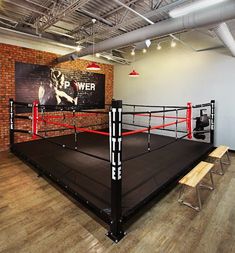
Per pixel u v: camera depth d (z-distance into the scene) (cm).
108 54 632
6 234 215
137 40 364
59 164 368
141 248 197
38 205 271
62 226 229
